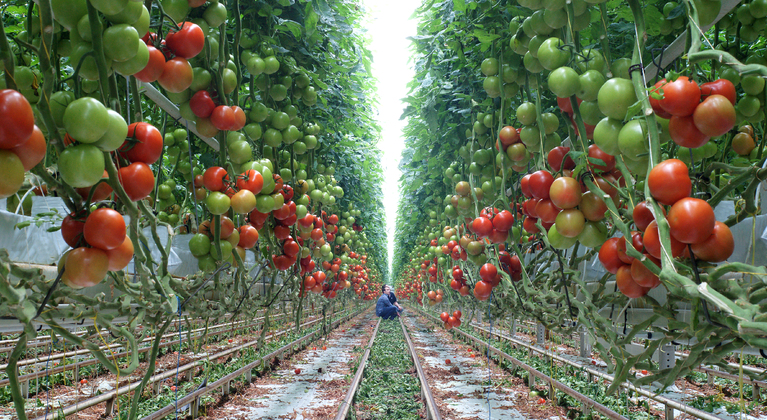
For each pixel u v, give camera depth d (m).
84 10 1.22
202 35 1.76
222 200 2.20
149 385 6.11
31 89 1.46
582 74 1.55
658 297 2.90
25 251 2.12
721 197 1.29
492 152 3.36
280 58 3.34
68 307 1.45
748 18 1.97
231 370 7.19
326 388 6.80
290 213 3.45
